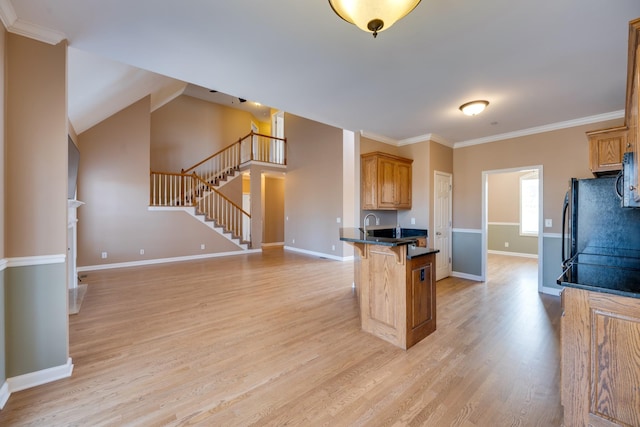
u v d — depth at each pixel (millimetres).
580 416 1495
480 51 2303
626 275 1737
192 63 2506
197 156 8766
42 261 1982
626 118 2629
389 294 2641
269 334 2783
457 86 2947
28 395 1845
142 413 1696
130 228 6000
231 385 1975
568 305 1536
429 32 2049
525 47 2242
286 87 2986
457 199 5273
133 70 3625
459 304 3701
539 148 4320
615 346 1407
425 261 2770
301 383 2004
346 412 1715
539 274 4277
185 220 6758
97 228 5637
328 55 2369
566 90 3025
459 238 5227
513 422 1635
